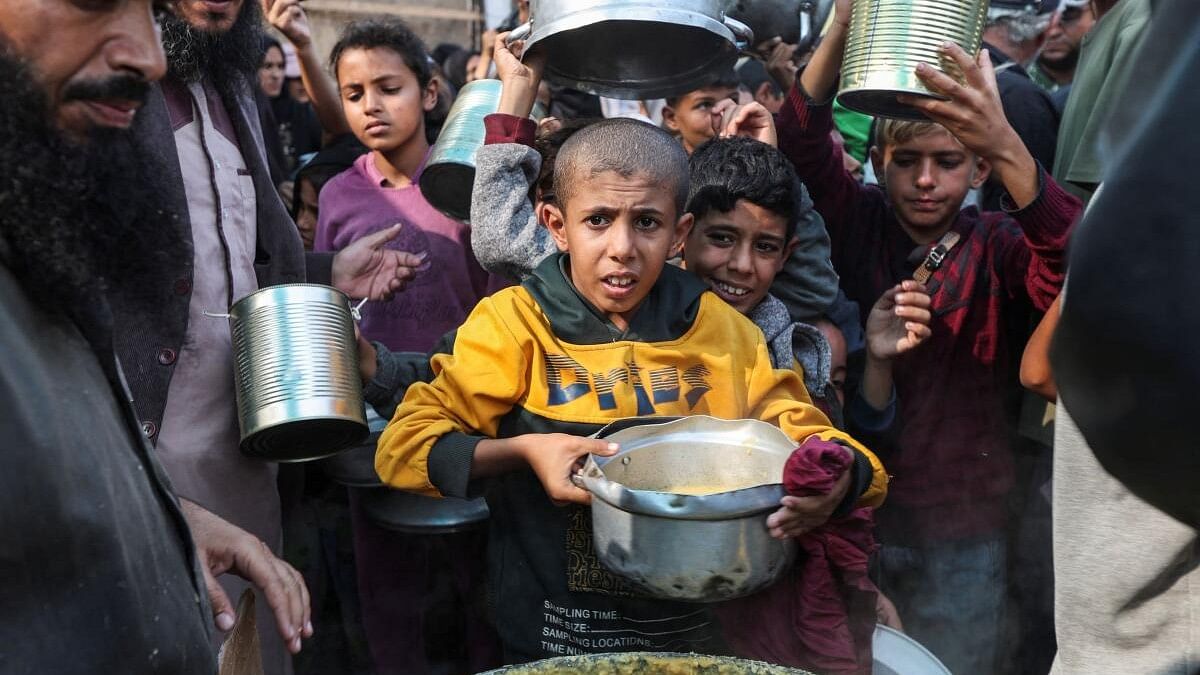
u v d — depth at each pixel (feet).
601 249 5.87
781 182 6.82
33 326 3.53
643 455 5.65
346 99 10.01
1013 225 8.18
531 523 6.22
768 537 5.21
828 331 7.70
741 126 7.97
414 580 8.74
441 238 9.68
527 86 7.22
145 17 3.60
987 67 6.61
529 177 7.36
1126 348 2.90
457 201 8.70
